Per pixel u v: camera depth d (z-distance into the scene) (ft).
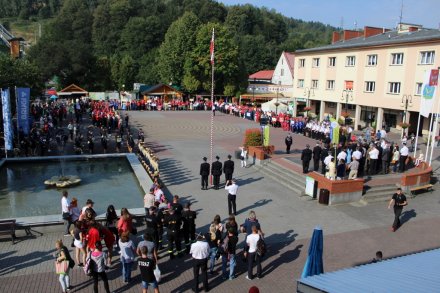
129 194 67.87
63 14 413.39
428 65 130.62
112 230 46.65
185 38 250.16
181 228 45.34
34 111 147.33
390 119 158.71
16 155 92.99
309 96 194.49
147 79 308.60
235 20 425.69
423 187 71.31
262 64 378.12
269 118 160.35
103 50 379.96
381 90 150.51
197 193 68.69
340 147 79.71
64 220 50.65
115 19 386.32
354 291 20.61
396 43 141.08
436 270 25.00
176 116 181.98
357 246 49.16
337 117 176.65
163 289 38.60
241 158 91.30
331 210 61.52
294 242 49.80
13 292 37.19
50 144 110.01
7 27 592.19
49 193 67.82
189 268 42.96
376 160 78.18
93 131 132.87
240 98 240.94
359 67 160.97
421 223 57.41
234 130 145.18
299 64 203.51
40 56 263.29
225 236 41.06
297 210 61.21
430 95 85.92
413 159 90.58
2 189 69.77
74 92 220.64
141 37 353.10
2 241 48.42
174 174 81.05
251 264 40.42
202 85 251.19
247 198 66.59
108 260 42.57
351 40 186.50
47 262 43.29
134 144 108.06
